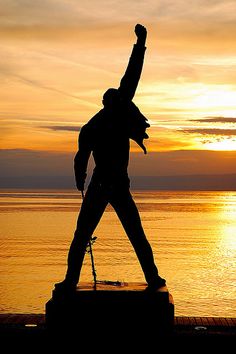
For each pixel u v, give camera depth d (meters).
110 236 70.44
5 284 36.50
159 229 84.25
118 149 10.15
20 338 9.88
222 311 29.03
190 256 53.25
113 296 9.48
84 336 9.45
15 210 137.88
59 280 38.41
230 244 65.19
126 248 57.28
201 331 10.09
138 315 9.43
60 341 9.48
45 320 10.26
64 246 59.91
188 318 11.25
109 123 10.20
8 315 11.41
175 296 33.12
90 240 10.27
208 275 41.75
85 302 9.48
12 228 83.88
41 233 75.75
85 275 39.28
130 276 39.31
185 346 9.80
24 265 45.62
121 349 9.41
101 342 9.43
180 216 118.25
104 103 10.38
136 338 9.41
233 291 35.12
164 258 51.06
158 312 9.41
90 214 10.05
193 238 71.31
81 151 10.23
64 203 193.50
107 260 47.81
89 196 10.13
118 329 9.44
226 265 47.69
